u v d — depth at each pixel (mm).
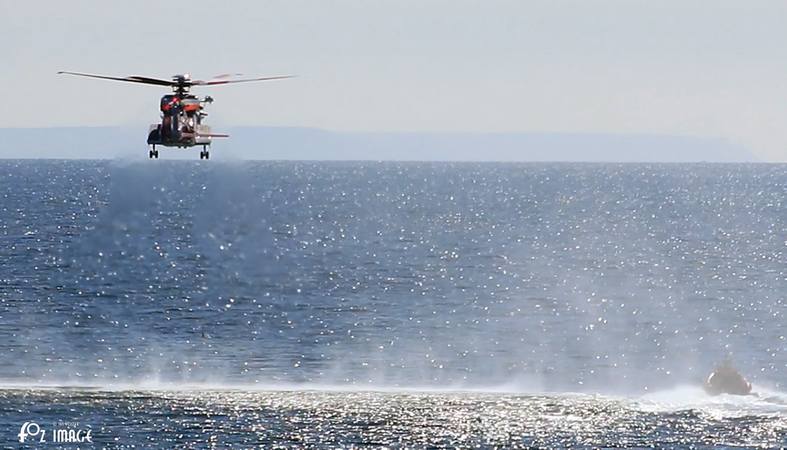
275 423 185250
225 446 172125
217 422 185250
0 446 170250
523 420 188375
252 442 174500
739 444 174000
